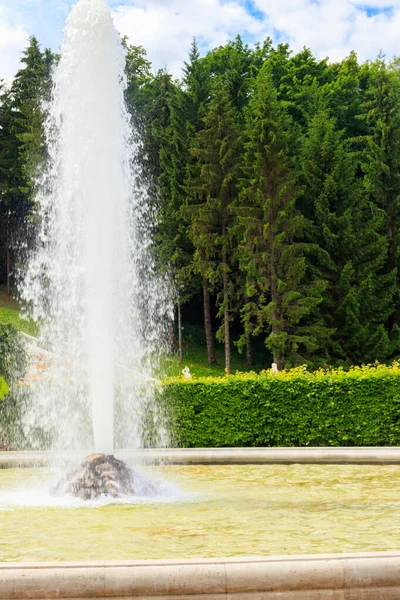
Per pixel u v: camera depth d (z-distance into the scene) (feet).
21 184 165.17
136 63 172.76
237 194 130.21
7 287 172.35
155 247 134.10
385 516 29.22
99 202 38.93
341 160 127.13
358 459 46.91
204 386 57.31
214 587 16.63
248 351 142.51
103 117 39.73
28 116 152.87
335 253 123.24
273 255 115.85
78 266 42.60
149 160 146.72
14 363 59.36
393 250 129.49
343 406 56.03
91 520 29.14
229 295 129.39
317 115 133.49
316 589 16.85
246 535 25.49
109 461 36.60
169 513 30.63
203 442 56.75
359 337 117.91
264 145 120.37
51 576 16.53
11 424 57.21
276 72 169.99
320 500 33.68
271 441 56.65
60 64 41.06
